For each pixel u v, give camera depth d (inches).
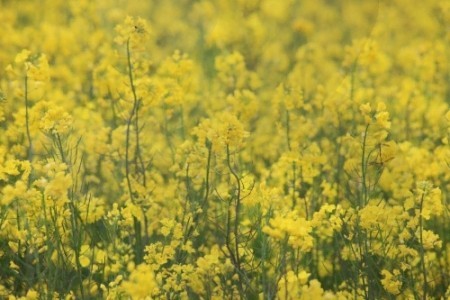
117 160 319.9
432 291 272.8
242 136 239.8
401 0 537.6
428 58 436.1
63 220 255.4
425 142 359.9
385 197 332.2
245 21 471.8
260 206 255.0
